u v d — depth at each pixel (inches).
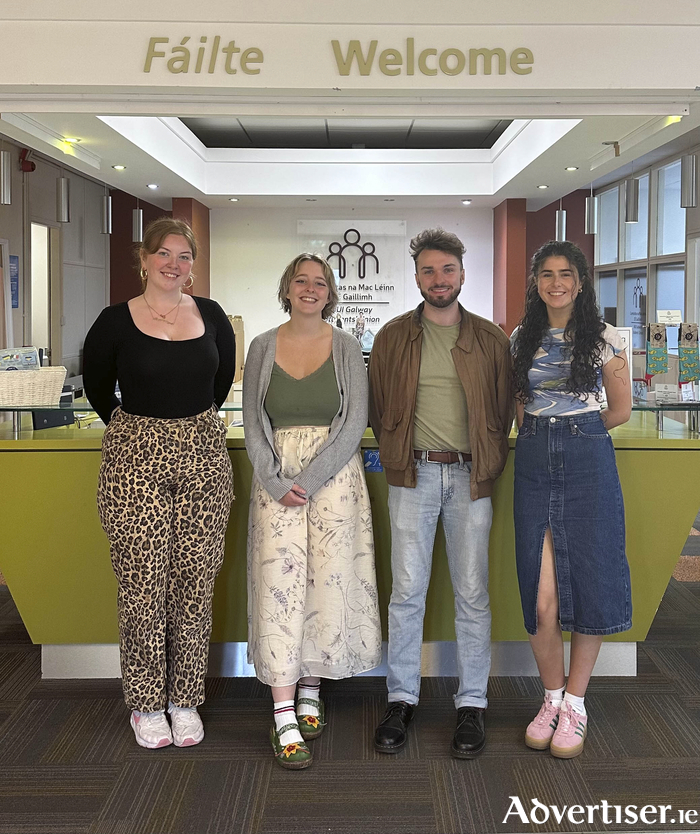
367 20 127.7
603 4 128.6
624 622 108.7
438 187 358.9
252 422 114.1
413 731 117.6
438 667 136.4
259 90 129.9
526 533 110.5
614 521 108.2
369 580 117.9
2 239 309.3
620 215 418.3
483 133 355.6
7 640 153.3
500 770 107.0
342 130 351.6
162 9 126.7
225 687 132.8
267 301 411.2
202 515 110.8
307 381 113.4
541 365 109.3
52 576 131.0
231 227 408.5
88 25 127.2
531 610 110.3
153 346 107.7
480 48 128.8
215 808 98.6
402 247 407.5
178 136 309.1
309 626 115.8
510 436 127.6
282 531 111.4
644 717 121.1
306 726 116.0
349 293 408.5
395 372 113.1
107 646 135.6
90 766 108.0
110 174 311.0
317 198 369.4
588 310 107.3
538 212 449.7
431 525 115.5
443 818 96.4
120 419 110.3
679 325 139.9
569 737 110.0
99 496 110.3
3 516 128.6
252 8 127.0
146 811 97.9
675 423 145.6
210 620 116.0
